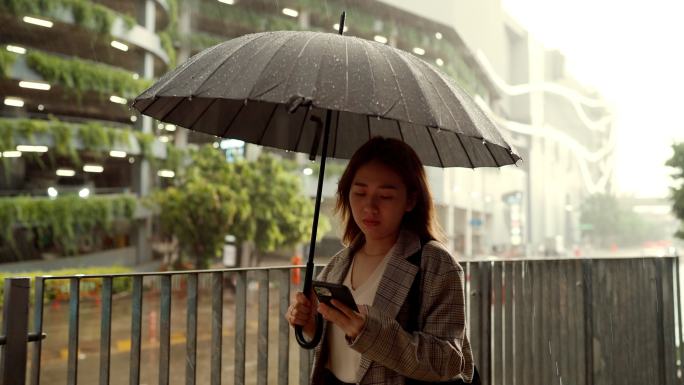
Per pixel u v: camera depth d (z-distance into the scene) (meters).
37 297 1.83
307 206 21.50
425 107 1.30
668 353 4.36
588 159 100.25
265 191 20.42
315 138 1.78
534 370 3.25
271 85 1.24
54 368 7.68
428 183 1.52
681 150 9.06
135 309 2.02
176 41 29.12
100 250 25.11
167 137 29.38
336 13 36.53
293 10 34.06
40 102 26.62
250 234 20.17
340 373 1.51
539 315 3.32
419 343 1.28
